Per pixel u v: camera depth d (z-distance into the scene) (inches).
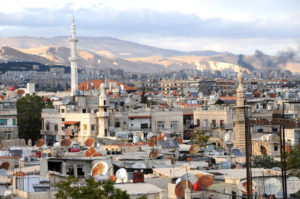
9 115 6914.4
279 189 3154.5
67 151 5167.3
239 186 3053.6
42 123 7632.9
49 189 3075.8
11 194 3061.0
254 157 4357.8
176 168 3853.3
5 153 5044.3
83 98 7844.5
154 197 3061.0
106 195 2866.6
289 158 4119.1
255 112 7657.5
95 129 7106.3
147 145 5506.9
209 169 4018.2
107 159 4244.6
